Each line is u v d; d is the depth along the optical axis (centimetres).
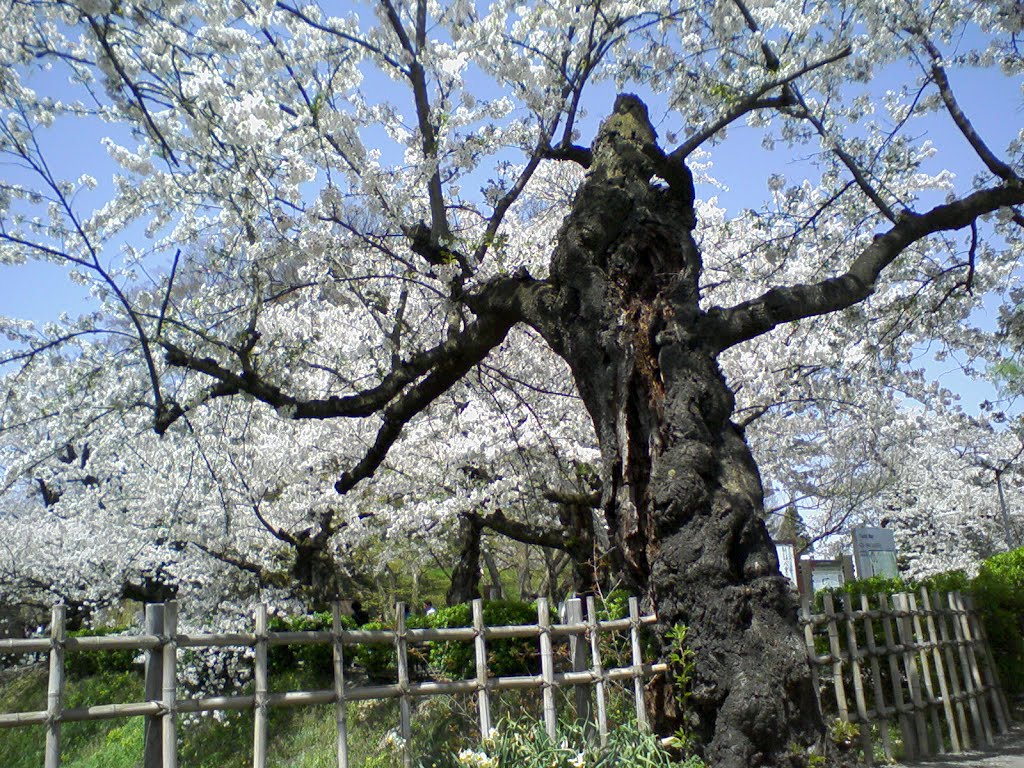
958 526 2284
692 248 575
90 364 786
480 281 688
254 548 1423
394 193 720
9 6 605
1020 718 928
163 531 1407
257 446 1198
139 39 615
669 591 476
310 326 1033
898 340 928
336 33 658
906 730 729
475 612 517
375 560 1952
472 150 738
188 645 421
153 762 400
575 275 559
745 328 554
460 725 671
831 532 1659
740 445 508
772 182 934
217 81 620
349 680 1187
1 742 1022
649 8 777
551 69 771
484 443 1105
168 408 728
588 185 593
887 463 1552
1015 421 1032
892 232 661
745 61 789
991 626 970
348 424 1224
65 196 708
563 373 1112
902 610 777
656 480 487
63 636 382
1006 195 688
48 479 1537
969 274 827
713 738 454
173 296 817
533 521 1327
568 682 542
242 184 667
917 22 775
